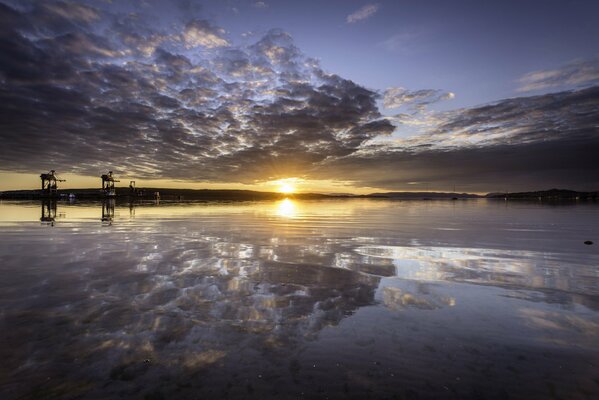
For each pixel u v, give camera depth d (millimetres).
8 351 2791
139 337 3090
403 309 3924
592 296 4391
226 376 2479
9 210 25328
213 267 5992
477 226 13930
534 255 7277
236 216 20516
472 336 3186
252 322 3486
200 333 3199
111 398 2201
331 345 2990
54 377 2426
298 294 4469
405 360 2730
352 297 4363
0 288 4566
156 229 12281
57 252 7305
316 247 8352
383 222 16312
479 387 2354
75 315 3598
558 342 3055
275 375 2500
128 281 4984
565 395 2260
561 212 24719
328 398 2227
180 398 2211
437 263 6473
